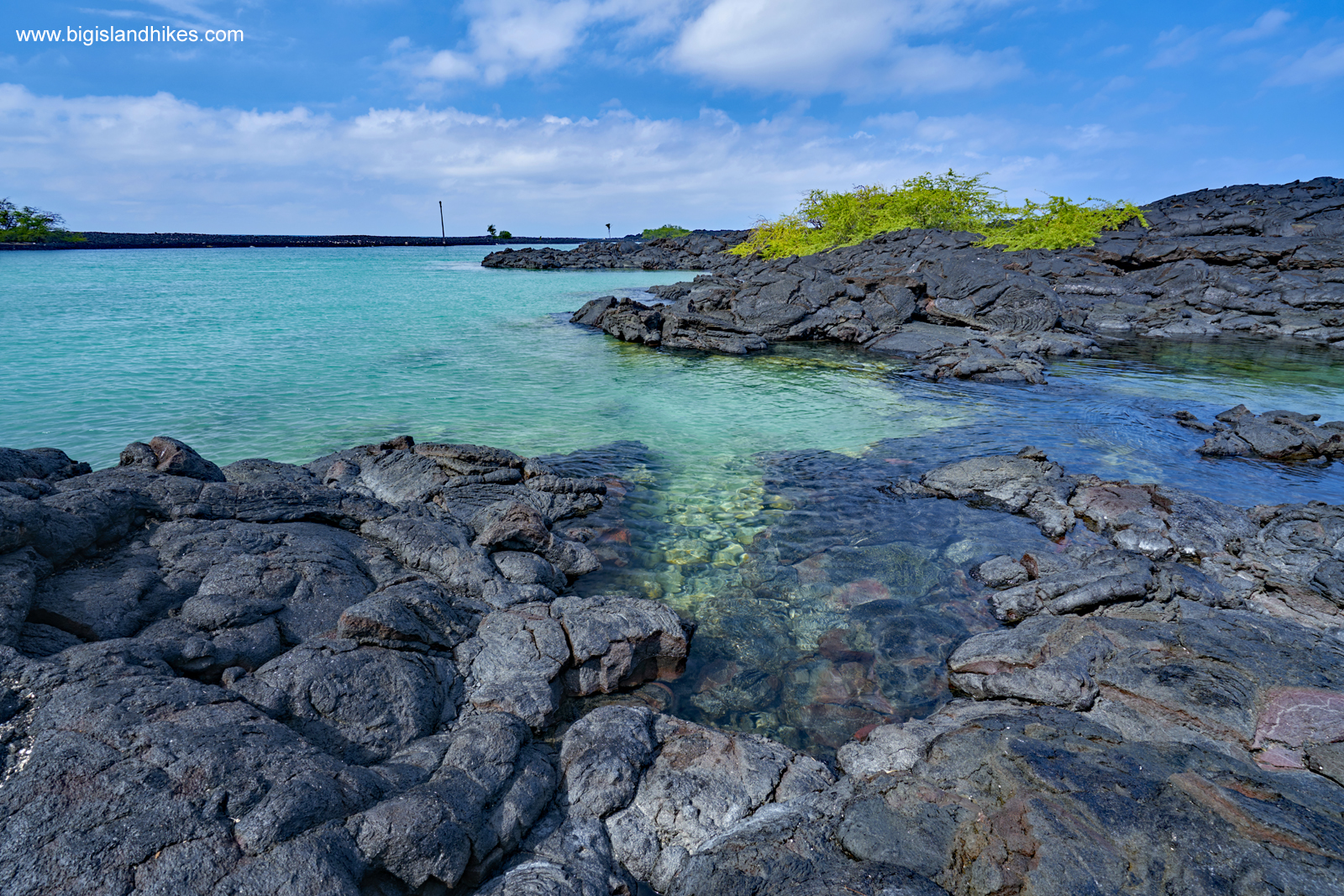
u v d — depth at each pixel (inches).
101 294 1336.1
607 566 331.3
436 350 861.8
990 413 613.0
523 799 174.9
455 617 251.3
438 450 409.1
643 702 240.8
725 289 1162.6
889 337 986.7
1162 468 467.8
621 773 186.9
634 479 439.2
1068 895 129.4
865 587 312.8
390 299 1443.2
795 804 177.8
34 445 441.1
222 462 430.9
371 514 323.0
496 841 163.3
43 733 151.3
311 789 150.0
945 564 333.7
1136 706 207.0
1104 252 1315.2
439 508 365.1
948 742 187.0
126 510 259.8
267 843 137.1
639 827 176.6
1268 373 784.3
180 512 276.2
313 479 384.2
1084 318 1122.0
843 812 165.2
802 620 288.4
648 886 166.1
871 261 1323.8
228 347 820.6
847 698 242.7
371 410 571.5
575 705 236.7
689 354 908.6
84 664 172.1
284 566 252.8
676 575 323.9
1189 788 149.6
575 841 168.6
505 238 5861.2
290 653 204.2
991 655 242.8
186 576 237.8
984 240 1467.8
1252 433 508.4
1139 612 267.1
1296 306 1086.4
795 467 466.6
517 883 149.3
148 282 1633.9
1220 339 1019.9
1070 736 181.6
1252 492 424.2
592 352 898.7
